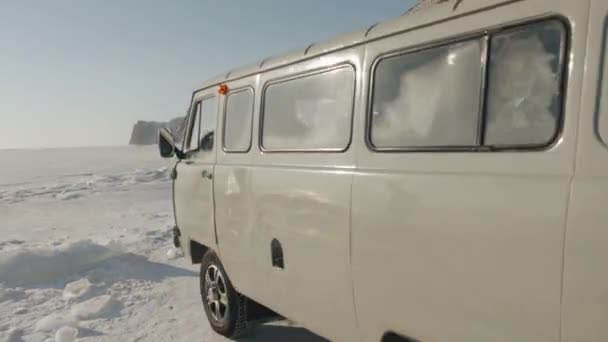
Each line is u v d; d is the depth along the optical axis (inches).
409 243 92.1
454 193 83.7
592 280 64.9
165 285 252.7
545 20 74.5
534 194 72.2
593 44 68.9
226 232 163.5
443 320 86.4
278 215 132.9
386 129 101.2
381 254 98.7
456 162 85.4
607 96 67.1
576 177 68.3
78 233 411.5
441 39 90.4
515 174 75.9
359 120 107.9
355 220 105.3
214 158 174.4
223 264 169.9
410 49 96.7
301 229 123.3
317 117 122.0
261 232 141.8
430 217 87.7
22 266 257.6
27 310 218.2
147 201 631.2
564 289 68.1
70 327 189.5
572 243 67.1
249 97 153.1
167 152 200.4
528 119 76.1
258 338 179.9
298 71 129.8
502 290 76.3
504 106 79.7
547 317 70.6
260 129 145.6
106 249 288.2
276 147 137.8
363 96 107.3
